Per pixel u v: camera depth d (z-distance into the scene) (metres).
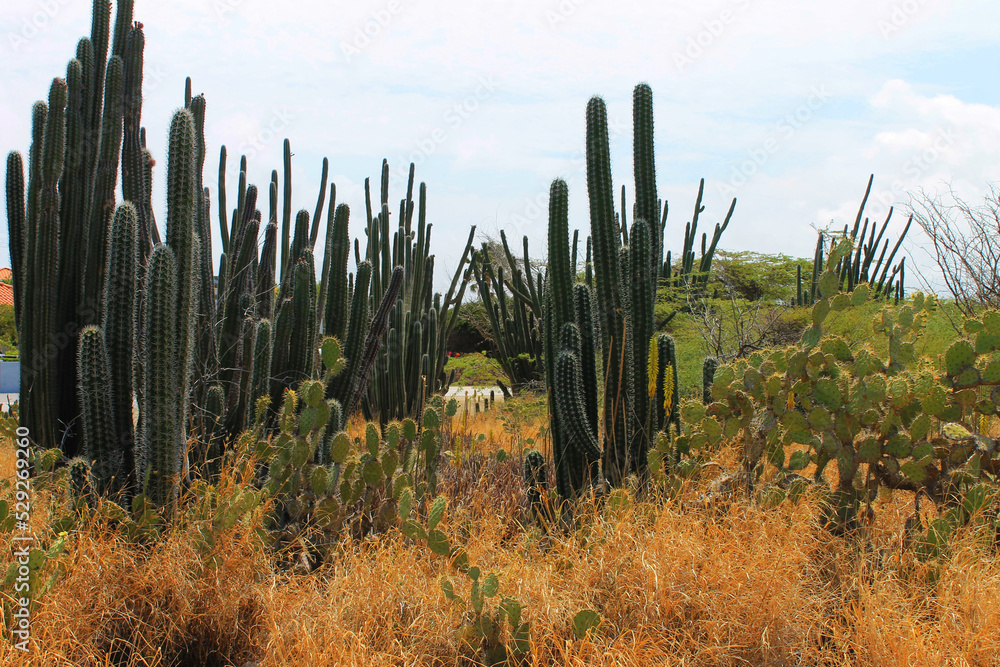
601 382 5.11
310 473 3.81
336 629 2.72
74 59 4.72
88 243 4.74
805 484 3.57
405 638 2.82
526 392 10.95
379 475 3.76
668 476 3.92
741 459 3.89
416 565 3.28
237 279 4.98
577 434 4.23
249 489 3.42
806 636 2.74
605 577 3.10
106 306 3.88
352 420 7.43
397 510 3.76
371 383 8.12
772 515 3.32
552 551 3.52
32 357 4.46
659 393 4.43
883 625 2.62
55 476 3.66
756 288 15.33
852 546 3.34
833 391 3.65
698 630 2.77
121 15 4.98
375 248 8.12
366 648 2.64
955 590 2.89
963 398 3.65
